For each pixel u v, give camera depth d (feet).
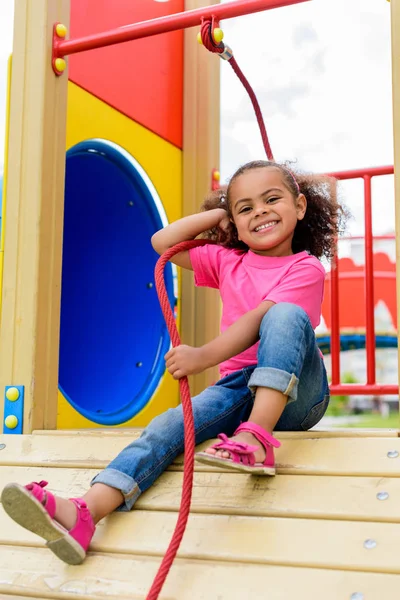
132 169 8.59
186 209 9.18
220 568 4.04
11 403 6.17
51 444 5.63
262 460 4.50
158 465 4.83
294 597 3.75
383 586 3.71
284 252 5.71
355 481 4.44
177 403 9.02
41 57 6.55
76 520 4.26
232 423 5.26
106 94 8.09
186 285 8.98
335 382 9.22
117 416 8.26
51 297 6.40
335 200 6.52
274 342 4.75
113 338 8.98
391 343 14.30
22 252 6.36
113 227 9.12
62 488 5.04
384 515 4.13
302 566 3.94
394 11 5.27
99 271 9.09
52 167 6.54
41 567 4.37
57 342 6.44
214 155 9.38
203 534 4.31
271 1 5.85
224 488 4.64
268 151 6.39
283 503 4.39
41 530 4.09
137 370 8.84
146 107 8.73
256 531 4.24
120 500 4.65
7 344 6.29
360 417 19.24
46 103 6.52
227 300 5.70
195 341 8.91
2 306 6.36
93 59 7.90
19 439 5.80
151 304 9.00
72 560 4.26
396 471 4.42
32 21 6.65
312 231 6.30
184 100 9.39
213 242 6.13
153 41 8.91
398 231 5.06
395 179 5.11
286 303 4.99
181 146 9.32
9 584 4.27
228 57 6.08
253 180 5.59
